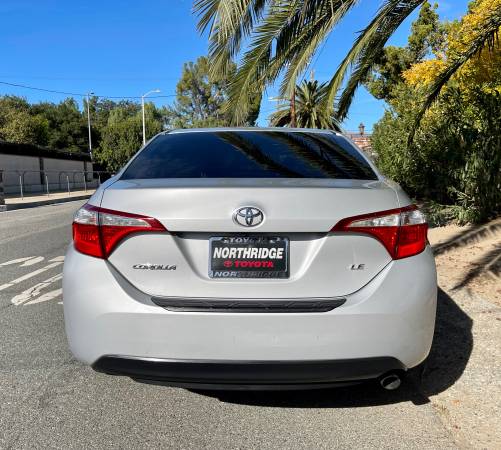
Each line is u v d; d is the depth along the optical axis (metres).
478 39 6.45
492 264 5.62
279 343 2.33
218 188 2.42
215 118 63.00
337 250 2.41
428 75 12.68
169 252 2.40
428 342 2.51
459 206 8.02
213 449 2.50
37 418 2.79
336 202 2.42
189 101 69.00
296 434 2.62
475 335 3.76
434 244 7.01
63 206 18.73
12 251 7.96
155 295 2.40
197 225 2.38
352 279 2.41
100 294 2.41
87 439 2.59
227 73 5.48
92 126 55.53
